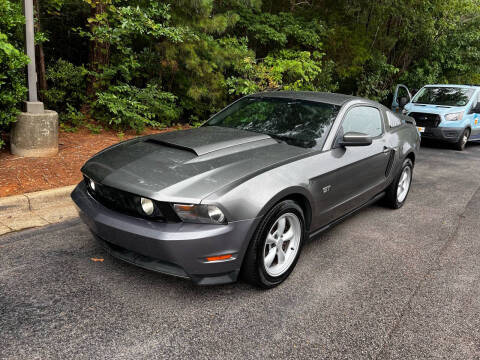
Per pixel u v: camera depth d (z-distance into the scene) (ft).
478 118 36.22
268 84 32.37
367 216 16.44
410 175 18.26
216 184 8.99
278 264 10.48
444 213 17.43
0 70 16.26
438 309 9.79
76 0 28.40
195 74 29.22
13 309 8.69
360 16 44.21
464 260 12.72
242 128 13.12
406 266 12.05
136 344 7.86
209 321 8.73
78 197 10.49
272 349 7.97
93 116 26.30
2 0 15.65
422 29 48.57
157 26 24.16
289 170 10.23
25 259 10.83
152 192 8.70
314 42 37.58
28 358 7.32
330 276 11.13
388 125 16.33
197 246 8.53
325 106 13.30
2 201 13.16
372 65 48.78
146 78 30.76
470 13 54.24
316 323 8.91
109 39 23.91
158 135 12.28
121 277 10.28
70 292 9.46
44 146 18.02
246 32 35.14
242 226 8.89
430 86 38.45
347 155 12.44
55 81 26.18
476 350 8.35
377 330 8.82
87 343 7.80
